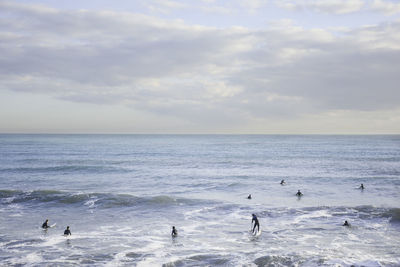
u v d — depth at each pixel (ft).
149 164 212.84
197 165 208.54
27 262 56.29
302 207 97.25
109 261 57.06
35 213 92.12
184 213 92.63
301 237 71.51
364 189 127.44
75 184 138.21
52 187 130.82
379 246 65.16
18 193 111.34
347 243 67.21
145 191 124.36
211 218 87.71
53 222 83.41
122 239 69.97
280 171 180.55
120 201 103.55
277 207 98.27
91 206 99.40
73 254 60.44
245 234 73.87
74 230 76.59
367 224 81.30
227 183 140.87
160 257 59.06
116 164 210.59
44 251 61.93
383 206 99.45
